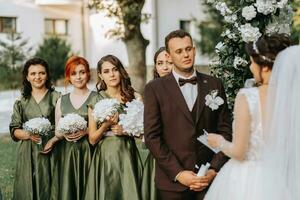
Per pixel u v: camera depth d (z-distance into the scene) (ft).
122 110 15.55
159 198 13.51
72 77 16.51
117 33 46.85
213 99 13.16
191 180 12.70
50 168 17.06
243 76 16.08
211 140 12.05
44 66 17.34
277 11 15.43
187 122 13.08
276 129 11.05
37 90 17.42
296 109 11.02
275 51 11.26
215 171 12.88
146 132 13.14
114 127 15.31
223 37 16.83
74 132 15.87
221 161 12.95
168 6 66.39
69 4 74.79
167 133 13.19
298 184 11.16
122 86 15.80
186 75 13.29
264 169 11.28
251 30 15.02
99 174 15.39
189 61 13.07
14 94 62.13
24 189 17.08
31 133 16.74
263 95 11.30
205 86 13.37
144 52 46.62
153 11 64.95
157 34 65.62
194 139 13.10
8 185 25.04
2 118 48.21
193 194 13.17
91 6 47.55
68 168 16.07
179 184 13.00
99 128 15.28
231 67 16.26
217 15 63.46
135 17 45.42
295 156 11.12
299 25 36.35
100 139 15.42
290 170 11.19
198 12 65.77
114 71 15.66
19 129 17.28
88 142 16.30
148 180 15.01
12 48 64.64
